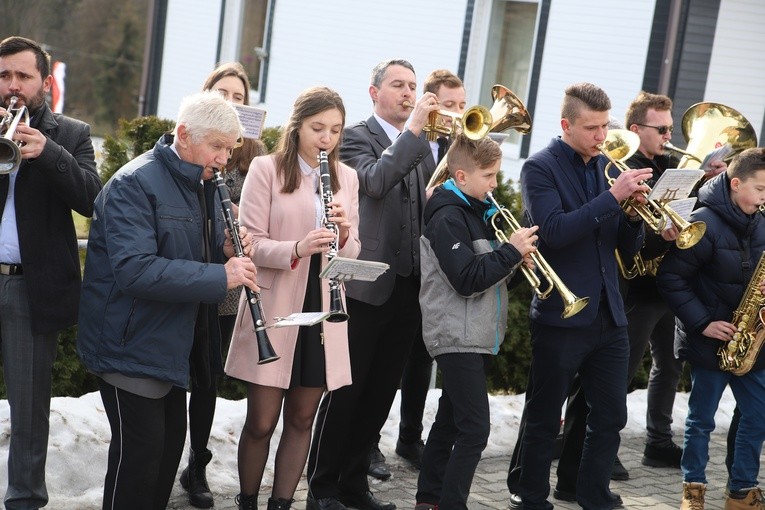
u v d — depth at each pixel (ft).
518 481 17.28
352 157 17.10
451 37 41.04
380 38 43.75
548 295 15.65
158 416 12.87
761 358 17.34
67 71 125.18
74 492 16.05
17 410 14.11
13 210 13.93
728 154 19.48
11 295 14.01
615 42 36.04
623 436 22.52
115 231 12.33
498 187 23.49
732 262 17.20
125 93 129.08
